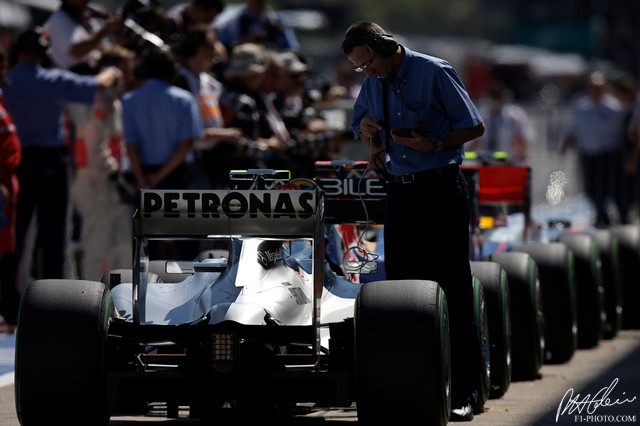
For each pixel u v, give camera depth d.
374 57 20.75
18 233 33.09
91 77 32.97
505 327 24.88
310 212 18.64
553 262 29.89
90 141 33.62
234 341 18.19
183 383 18.80
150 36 35.09
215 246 33.38
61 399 18.44
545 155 70.19
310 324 19.80
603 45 138.75
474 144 57.78
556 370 29.31
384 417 18.48
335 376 18.53
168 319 19.94
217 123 33.97
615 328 35.78
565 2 175.62
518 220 34.03
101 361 18.66
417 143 20.39
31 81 32.62
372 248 26.56
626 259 37.34
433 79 20.73
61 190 33.44
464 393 21.62
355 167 24.66
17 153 30.83
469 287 21.19
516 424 21.52
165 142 31.86
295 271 21.23
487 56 140.88
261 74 34.50
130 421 21.58
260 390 18.55
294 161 33.12
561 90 145.62
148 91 31.59
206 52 33.47
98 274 34.22
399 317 18.39
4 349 29.41
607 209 61.81
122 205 34.38
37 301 18.59
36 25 65.25
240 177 21.67
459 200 21.00
